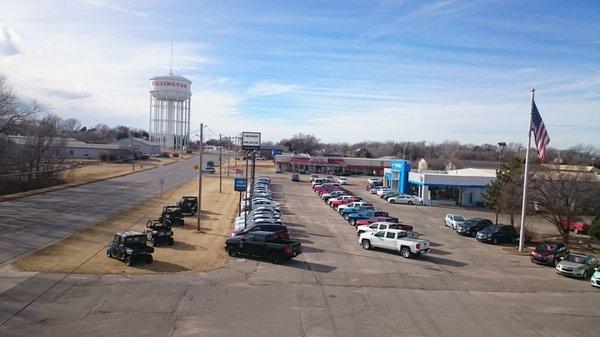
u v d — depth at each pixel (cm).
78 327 1642
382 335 1703
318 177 9606
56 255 2661
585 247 3994
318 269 2661
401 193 7056
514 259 3303
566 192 4019
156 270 2464
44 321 1686
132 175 9119
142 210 4666
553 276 2856
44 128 7656
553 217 4191
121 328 1652
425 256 3219
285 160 11831
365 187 9062
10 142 6556
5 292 1986
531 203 4097
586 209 4047
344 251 3192
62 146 7956
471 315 2000
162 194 6150
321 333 1695
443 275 2698
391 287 2380
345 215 4766
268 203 5016
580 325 1942
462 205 6638
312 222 4462
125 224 3831
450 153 18238
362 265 2820
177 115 18088
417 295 2264
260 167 13175
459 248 3606
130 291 2086
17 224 3594
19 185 6331
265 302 2025
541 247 3256
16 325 1636
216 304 1966
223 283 2291
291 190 7706
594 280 2628
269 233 2852
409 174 7275
